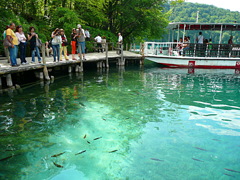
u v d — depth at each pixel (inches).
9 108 250.7
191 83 411.8
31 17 684.7
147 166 143.3
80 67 523.5
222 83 415.5
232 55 634.2
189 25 639.1
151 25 944.3
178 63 658.8
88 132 192.9
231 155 157.2
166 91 342.0
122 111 246.2
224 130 198.2
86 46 695.7
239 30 636.1
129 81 429.4
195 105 269.6
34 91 331.0
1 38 472.1
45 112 239.9
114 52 844.6
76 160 149.0
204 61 639.1
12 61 334.6
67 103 273.3
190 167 142.3
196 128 202.2
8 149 161.3
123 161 148.5
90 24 926.4
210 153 159.8
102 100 288.4
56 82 403.9
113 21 974.4
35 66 366.9
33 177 130.3
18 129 196.1
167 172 136.6
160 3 907.4
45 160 148.4
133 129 199.6
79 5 776.3
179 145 171.0
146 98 300.0
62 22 676.1
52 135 185.8
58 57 435.5
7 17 530.9
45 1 701.9
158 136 186.2
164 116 232.4
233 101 288.0
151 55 693.3
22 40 359.9
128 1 868.6
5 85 359.6
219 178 131.1
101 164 144.9
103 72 557.6
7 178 128.6
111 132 193.3
